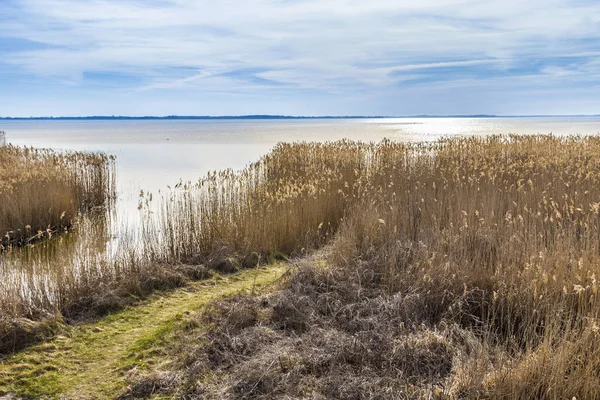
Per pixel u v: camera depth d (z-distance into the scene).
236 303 5.62
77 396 4.11
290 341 4.82
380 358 4.47
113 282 6.50
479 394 3.79
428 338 4.61
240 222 8.45
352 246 7.17
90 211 13.14
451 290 5.52
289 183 9.59
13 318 5.23
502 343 4.77
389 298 5.52
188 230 8.30
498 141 15.56
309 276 6.34
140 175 20.86
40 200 10.80
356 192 10.63
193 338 4.96
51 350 4.89
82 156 15.58
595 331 4.13
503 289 5.30
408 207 8.58
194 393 4.11
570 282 5.08
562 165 11.24
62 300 5.98
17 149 17.25
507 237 6.58
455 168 11.09
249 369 4.33
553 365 3.80
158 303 6.13
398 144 15.09
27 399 4.08
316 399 3.94
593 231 6.41
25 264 7.30
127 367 4.53
